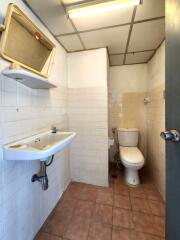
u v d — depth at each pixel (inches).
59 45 70.1
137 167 75.0
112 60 94.6
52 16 50.3
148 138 96.2
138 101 102.3
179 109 26.2
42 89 55.7
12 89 40.0
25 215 44.9
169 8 29.0
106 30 59.0
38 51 48.9
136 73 101.8
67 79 81.4
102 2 44.6
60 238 49.1
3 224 36.2
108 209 62.4
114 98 105.9
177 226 27.7
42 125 55.9
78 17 51.0
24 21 39.2
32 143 44.6
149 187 78.8
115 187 79.2
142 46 73.5
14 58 39.1
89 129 80.8
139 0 43.1
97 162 80.9
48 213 59.1
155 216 58.2
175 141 27.5
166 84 31.5
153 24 54.7
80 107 81.2
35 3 44.3
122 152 85.1
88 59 78.1
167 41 30.2
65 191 75.7
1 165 35.8
